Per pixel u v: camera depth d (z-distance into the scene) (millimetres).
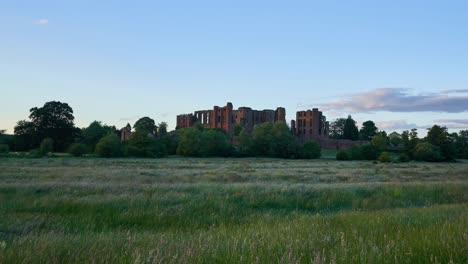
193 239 6980
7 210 13250
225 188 21188
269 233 7551
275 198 18656
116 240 6988
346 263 4941
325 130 198500
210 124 196625
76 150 98688
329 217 11336
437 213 11672
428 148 114312
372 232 7539
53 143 123625
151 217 12773
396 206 18953
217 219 13211
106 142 100438
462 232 6875
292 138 132500
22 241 6414
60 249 5676
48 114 128625
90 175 36188
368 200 19812
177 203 16312
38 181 28422
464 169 63312
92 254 5301
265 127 131625
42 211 13430
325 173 47594
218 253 5438
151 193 18828
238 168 58406
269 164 78562
